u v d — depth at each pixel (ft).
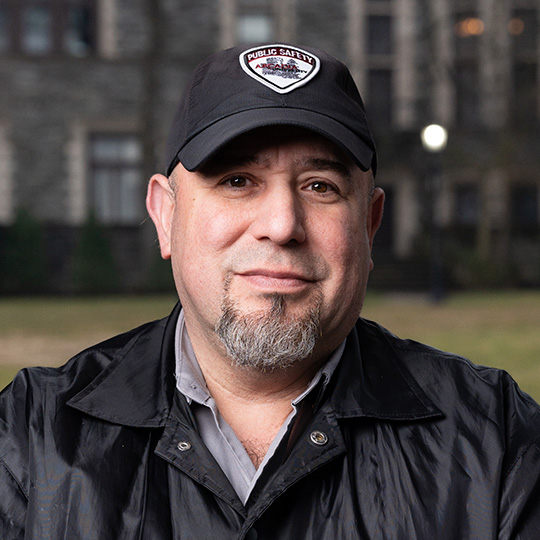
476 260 55.42
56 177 53.98
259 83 3.72
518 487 3.70
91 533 3.51
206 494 3.63
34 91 53.67
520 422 3.91
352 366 4.00
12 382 4.07
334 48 56.59
